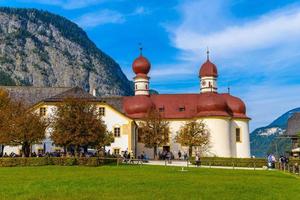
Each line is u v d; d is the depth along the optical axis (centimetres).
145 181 4116
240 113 11769
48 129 9556
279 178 5159
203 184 3956
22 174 5006
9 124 7769
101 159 7444
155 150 11181
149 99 12031
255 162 8544
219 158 8725
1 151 9594
